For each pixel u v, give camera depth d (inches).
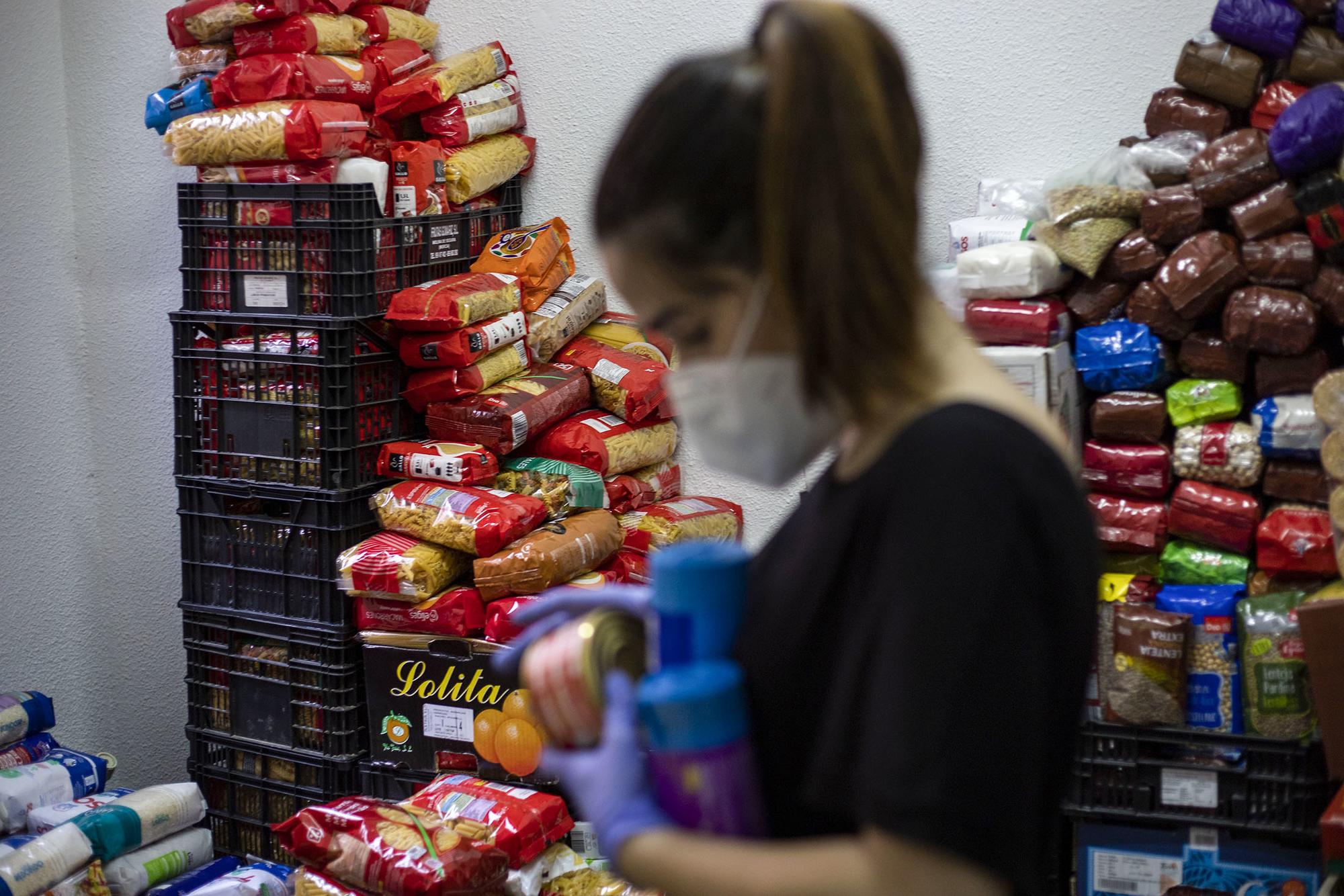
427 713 94.4
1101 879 84.6
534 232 108.8
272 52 97.7
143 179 119.8
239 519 101.3
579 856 91.4
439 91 103.7
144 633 126.8
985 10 100.3
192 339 102.0
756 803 33.9
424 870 78.2
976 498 28.7
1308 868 79.9
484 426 97.2
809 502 35.1
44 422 120.1
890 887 28.1
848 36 29.7
